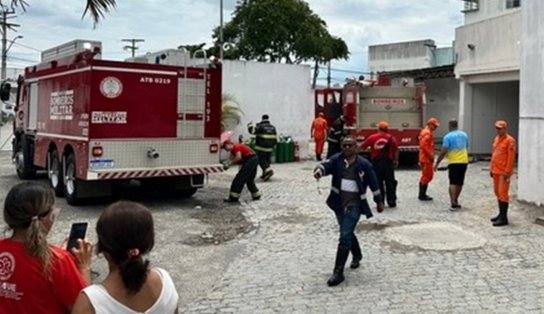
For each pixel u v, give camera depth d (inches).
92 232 361.1
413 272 281.1
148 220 89.0
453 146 442.6
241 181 486.3
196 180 498.6
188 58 478.6
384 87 798.5
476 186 573.0
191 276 280.7
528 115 458.6
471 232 367.2
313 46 1622.8
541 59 438.0
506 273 279.3
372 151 453.4
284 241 348.2
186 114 474.0
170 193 517.0
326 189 559.8
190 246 339.6
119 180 468.8
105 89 436.5
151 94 456.4
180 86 470.0
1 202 468.1
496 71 802.8
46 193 103.7
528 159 458.9
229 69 820.0
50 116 517.7
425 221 401.1
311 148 1082.1
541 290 253.0
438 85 1067.9
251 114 842.2
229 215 431.8
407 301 239.8
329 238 354.3
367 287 258.5
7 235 104.2
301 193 535.8
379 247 330.3
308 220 410.6
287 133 876.0
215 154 489.4
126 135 446.6
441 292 251.1
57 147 497.0
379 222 395.5
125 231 86.3
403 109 803.4
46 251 101.4
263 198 507.5
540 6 439.5
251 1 1620.3
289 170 740.7
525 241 343.3
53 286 101.0
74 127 458.9
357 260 287.4
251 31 1589.6
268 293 252.7
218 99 489.1
